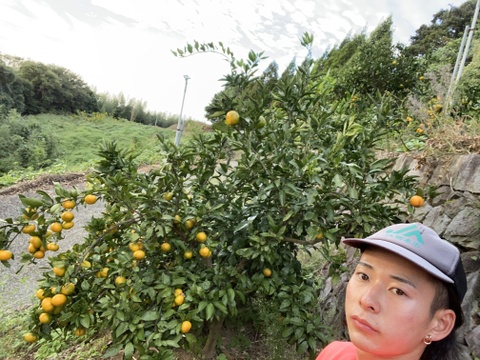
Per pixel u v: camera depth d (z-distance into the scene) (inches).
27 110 968.9
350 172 67.5
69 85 1091.3
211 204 80.2
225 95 66.9
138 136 754.2
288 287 77.2
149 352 64.9
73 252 76.2
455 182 86.3
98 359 90.7
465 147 93.6
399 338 27.7
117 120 1048.8
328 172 67.2
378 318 28.1
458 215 80.4
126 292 72.1
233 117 61.3
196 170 80.4
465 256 76.6
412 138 128.0
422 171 99.7
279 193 66.2
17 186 284.5
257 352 91.7
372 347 28.5
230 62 73.2
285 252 81.7
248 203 84.4
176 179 74.5
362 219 67.9
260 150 71.0
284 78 76.5
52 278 70.7
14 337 106.2
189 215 74.7
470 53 182.9
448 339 29.1
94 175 73.9
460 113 122.7
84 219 233.6
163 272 77.0
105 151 75.2
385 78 215.5
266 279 77.8
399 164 113.2
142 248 75.7
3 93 824.9
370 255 30.7
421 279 27.8
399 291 28.1
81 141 669.9
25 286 151.3
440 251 28.6
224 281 77.0
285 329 73.9
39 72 991.6
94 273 75.6
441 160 94.7
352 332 29.9
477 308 69.3
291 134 75.3
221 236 81.3
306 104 79.4
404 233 30.2
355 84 223.9
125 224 76.4
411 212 67.0
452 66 211.8
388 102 77.1
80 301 69.4
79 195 68.6
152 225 71.1
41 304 70.1
